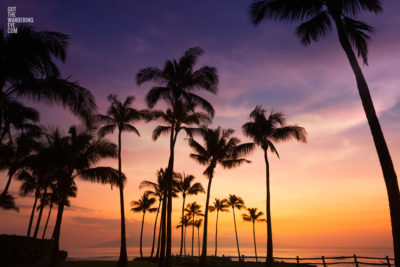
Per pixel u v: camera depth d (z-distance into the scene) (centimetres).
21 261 1962
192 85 2000
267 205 2022
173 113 2062
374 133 888
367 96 934
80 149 2048
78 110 862
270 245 1900
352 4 1126
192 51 2042
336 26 1085
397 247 773
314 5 1173
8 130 1095
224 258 3288
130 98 2503
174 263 2958
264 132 2219
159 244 3212
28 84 830
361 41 1157
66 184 2028
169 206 1838
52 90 828
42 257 2286
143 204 4681
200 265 2386
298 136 2177
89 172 2044
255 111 2294
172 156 1966
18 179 2895
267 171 2133
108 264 2258
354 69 992
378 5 1123
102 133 2420
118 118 2434
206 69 1997
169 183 1889
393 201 803
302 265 2258
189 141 2802
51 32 880
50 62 905
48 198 3881
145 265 2334
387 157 848
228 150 2778
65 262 2355
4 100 785
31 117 1555
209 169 2800
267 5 1227
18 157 2069
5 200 2691
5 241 1891
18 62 823
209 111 2047
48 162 1939
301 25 1243
